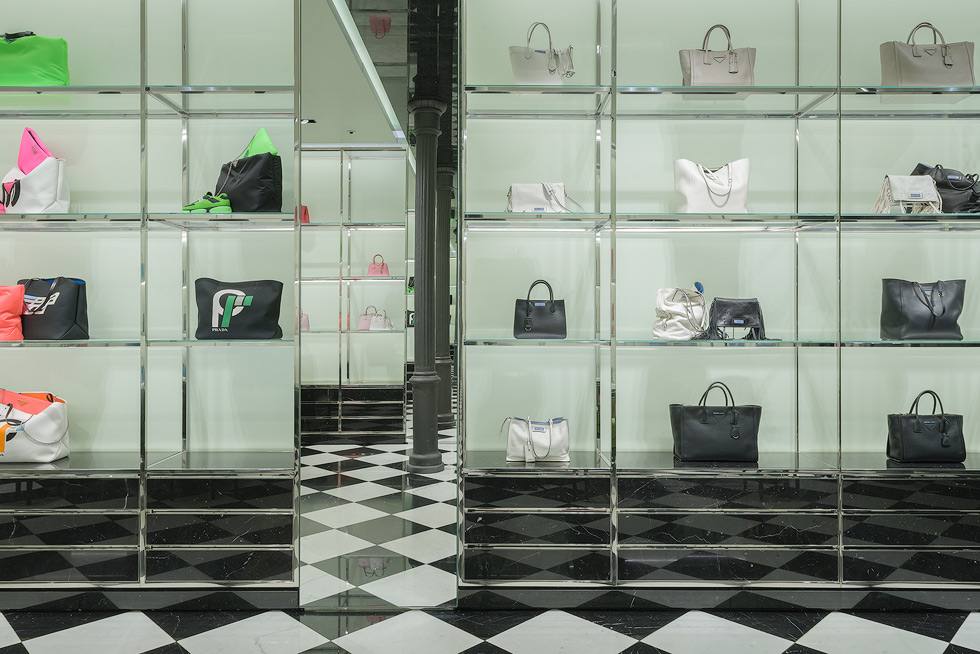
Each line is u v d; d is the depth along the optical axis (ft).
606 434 8.75
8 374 8.87
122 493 7.68
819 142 9.22
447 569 9.10
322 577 8.79
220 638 7.02
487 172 9.14
